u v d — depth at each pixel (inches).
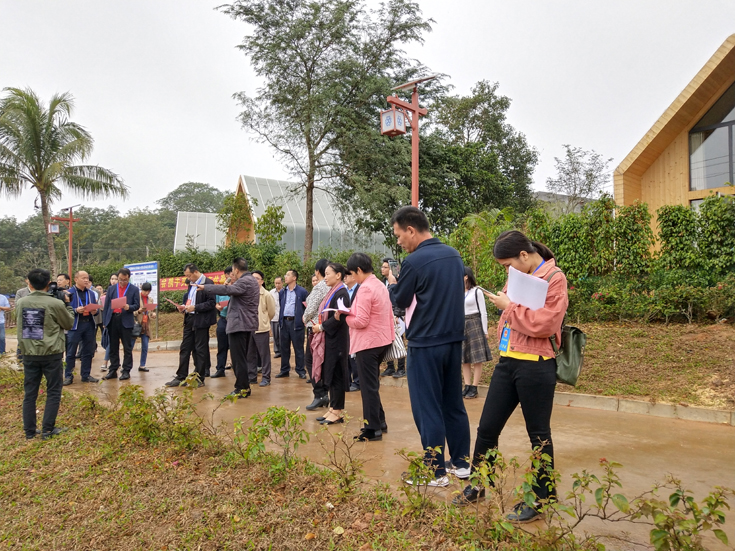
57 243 1820.9
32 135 845.2
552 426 220.1
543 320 121.5
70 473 173.0
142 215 2357.3
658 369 275.4
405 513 125.3
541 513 115.6
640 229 405.7
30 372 219.9
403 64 829.2
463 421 154.4
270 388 324.2
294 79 781.9
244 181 1035.9
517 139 1246.3
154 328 692.7
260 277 339.0
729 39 509.7
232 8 750.5
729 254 362.9
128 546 125.0
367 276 203.6
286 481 151.3
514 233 131.8
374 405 200.8
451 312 149.0
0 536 136.2
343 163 806.5
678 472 162.6
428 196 905.5
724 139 554.9
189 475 162.7
